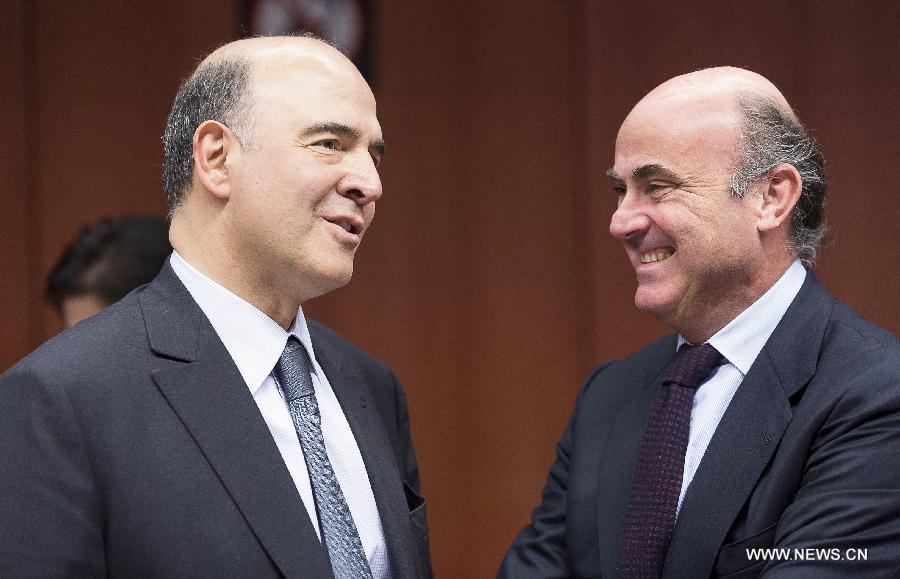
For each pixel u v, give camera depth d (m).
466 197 5.62
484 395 5.63
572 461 3.34
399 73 5.55
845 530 2.68
